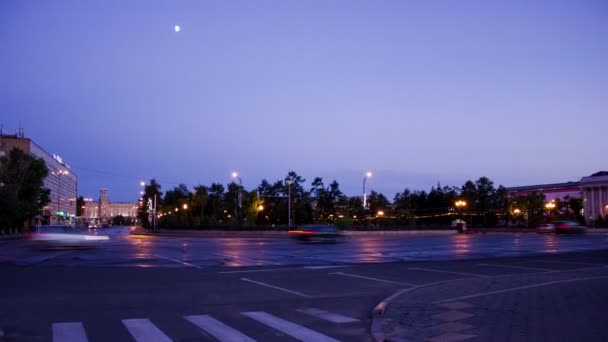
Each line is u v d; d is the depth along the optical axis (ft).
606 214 324.39
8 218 229.25
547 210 330.54
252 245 127.54
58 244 106.22
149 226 315.58
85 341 28.17
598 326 29.50
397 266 72.13
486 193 333.62
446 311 35.37
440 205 346.54
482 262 78.07
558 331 28.40
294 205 318.86
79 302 40.93
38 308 38.17
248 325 32.60
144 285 51.26
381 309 36.35
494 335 27.96
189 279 56.59
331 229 142.41
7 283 52.29
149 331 30.66
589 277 53.88
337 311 37.83
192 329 31.30
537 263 75.66
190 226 233.35
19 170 245.24
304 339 28.94
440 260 82.43
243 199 281.13
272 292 47.14
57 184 509.35
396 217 276.62
